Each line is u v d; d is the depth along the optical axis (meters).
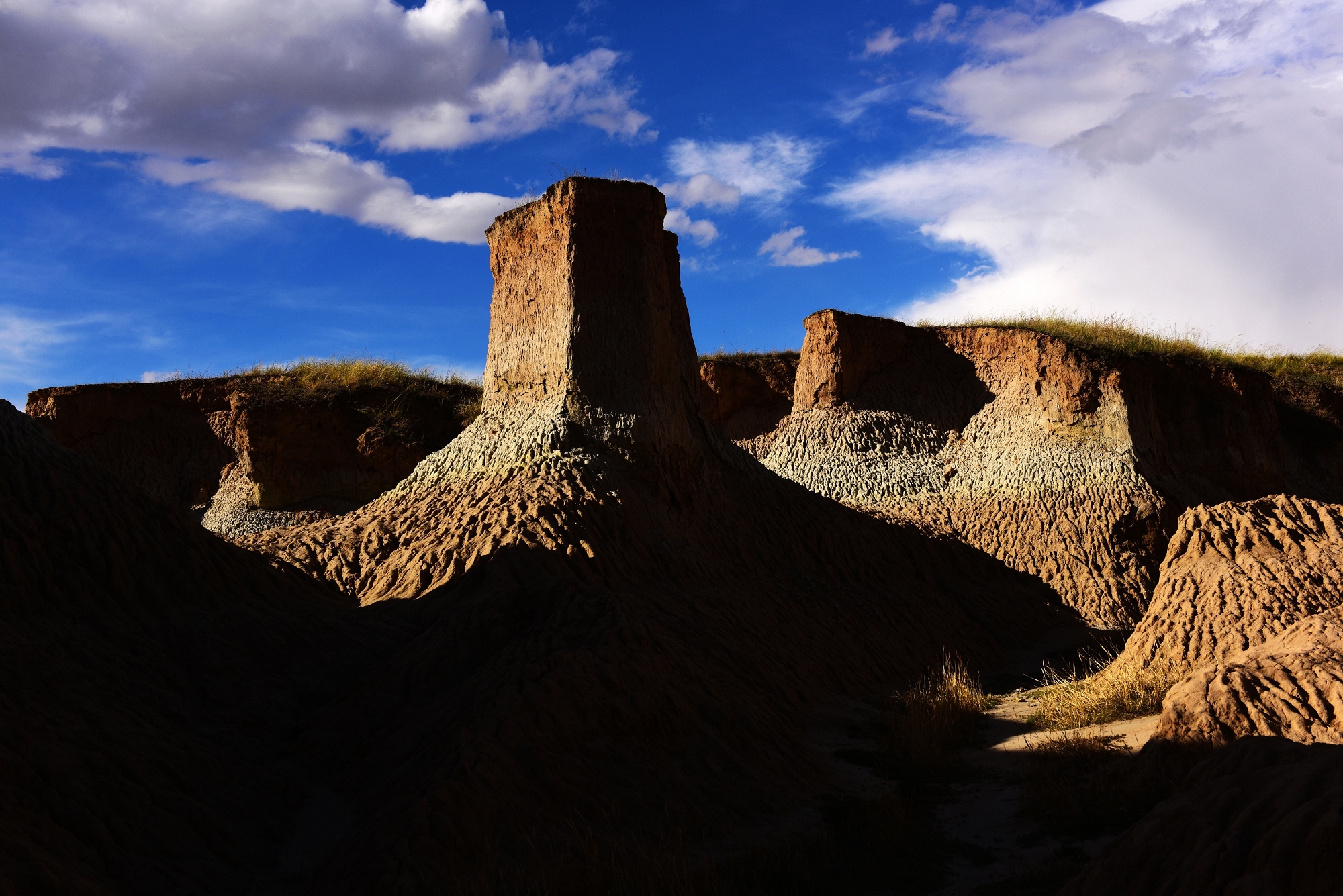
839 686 12.20
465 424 25.77
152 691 7.60
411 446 24.61
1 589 7.70
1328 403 32.12
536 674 7.35
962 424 25.23
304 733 7.87
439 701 7.81
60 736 6.13
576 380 14.44
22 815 5.15
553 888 5.50
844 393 25.89
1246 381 25.89
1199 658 9.66
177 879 5.41
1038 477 21.77
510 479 13.45
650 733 7.61
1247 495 24.73
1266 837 3.92
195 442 24.77
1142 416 22.80
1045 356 23.69
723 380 29.64
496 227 16.53
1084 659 15.37
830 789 8.12
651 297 15.38
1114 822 6.33
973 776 8.28
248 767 7.17
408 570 11.79
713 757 7.76
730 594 13.12
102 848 5.34
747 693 9.64
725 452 17.45
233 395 23.91
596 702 7.36
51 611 8.00
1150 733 8.07
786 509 17.23
